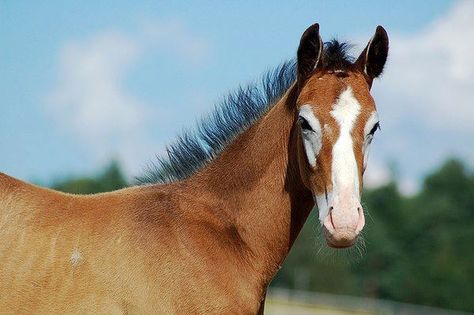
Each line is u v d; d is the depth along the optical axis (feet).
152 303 19.54
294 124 20.58
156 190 21.25
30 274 19.52
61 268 19.65
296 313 79.61
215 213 20.79
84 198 20.90
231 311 20.02
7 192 20.52
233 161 21.16
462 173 220.84
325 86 19.52
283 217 20.89
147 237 20.13
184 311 19.66
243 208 20.83
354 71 20.08
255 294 20.62
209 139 21.75
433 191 220.43
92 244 19.98
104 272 19.66
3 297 19.33
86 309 19.34
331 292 137.28
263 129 21.04
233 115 21.79
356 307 100.83
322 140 18.95
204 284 19.86
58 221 20.24
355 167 18.61
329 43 20.38
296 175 20.75
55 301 19.36
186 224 20.48
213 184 21.12
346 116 18.93
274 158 20.88
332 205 18.43
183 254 20.02
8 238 19.88
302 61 20.30
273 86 21.95
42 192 20.80
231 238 20.58
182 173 21.74
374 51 20.53
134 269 19.71
